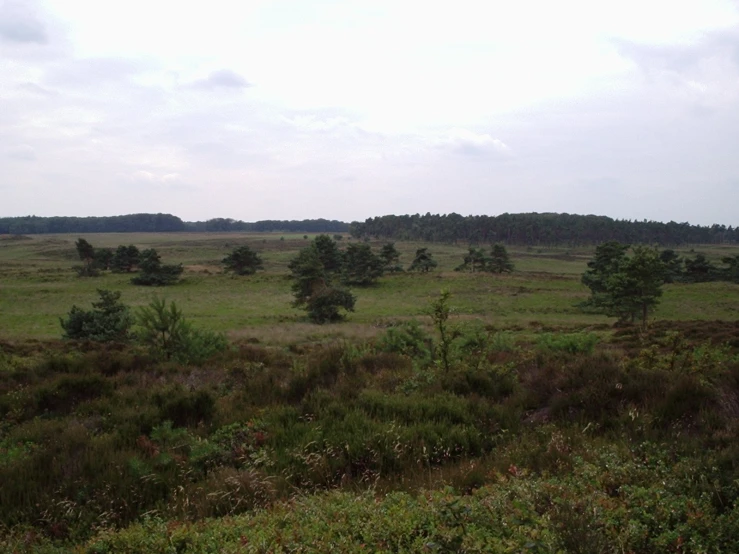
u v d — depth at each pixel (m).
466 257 100.75
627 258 43.25
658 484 3.90
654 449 4.93
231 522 3.95
